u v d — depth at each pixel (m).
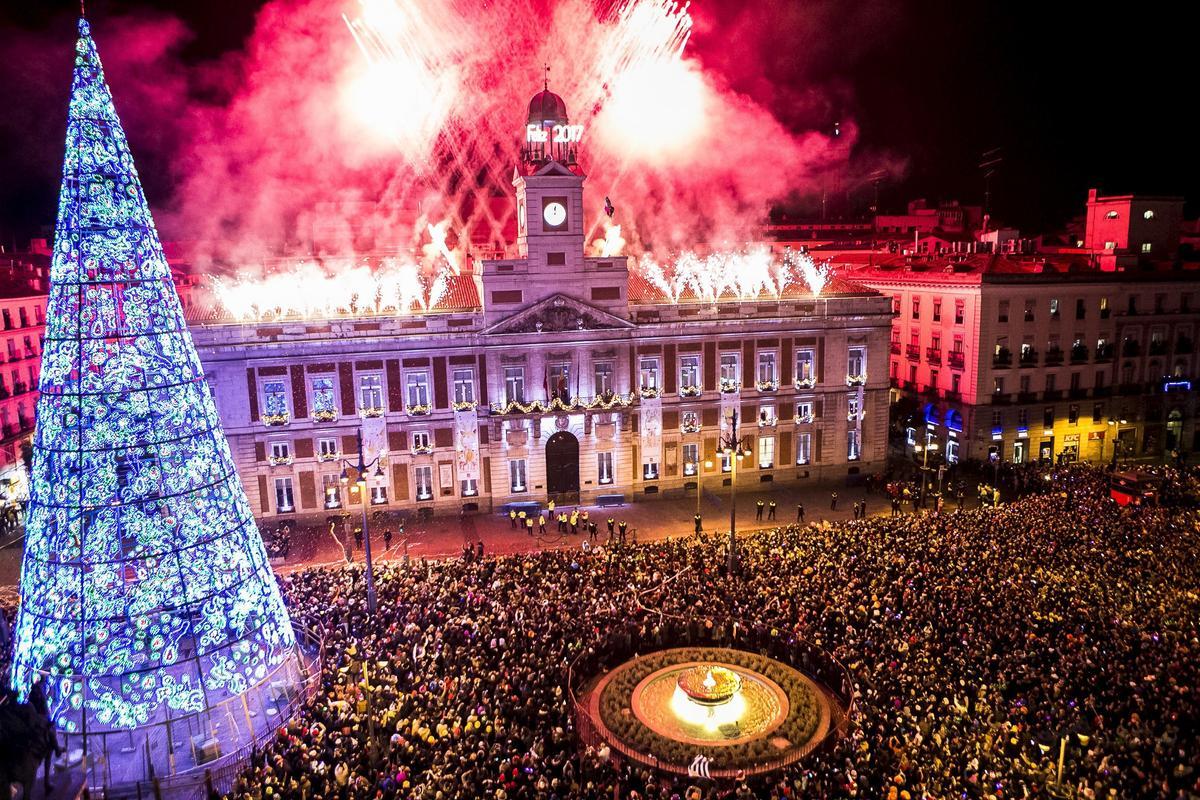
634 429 72.06
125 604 34.50
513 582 47.44
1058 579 44.78
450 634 40.47
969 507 67.06
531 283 67.88
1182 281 83.88
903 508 67.62
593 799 28.38
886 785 28.64
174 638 35.56
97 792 31.95
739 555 51.25
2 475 74.88
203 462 35.69
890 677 35.75
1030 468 74.19
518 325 67.81
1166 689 33.66
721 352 72.69
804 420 75.38
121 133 33.31
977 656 36.78
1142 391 84.38
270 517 66.56
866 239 125.06
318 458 66.50
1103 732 31.31
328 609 44.56
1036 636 38.50
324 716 34.00
